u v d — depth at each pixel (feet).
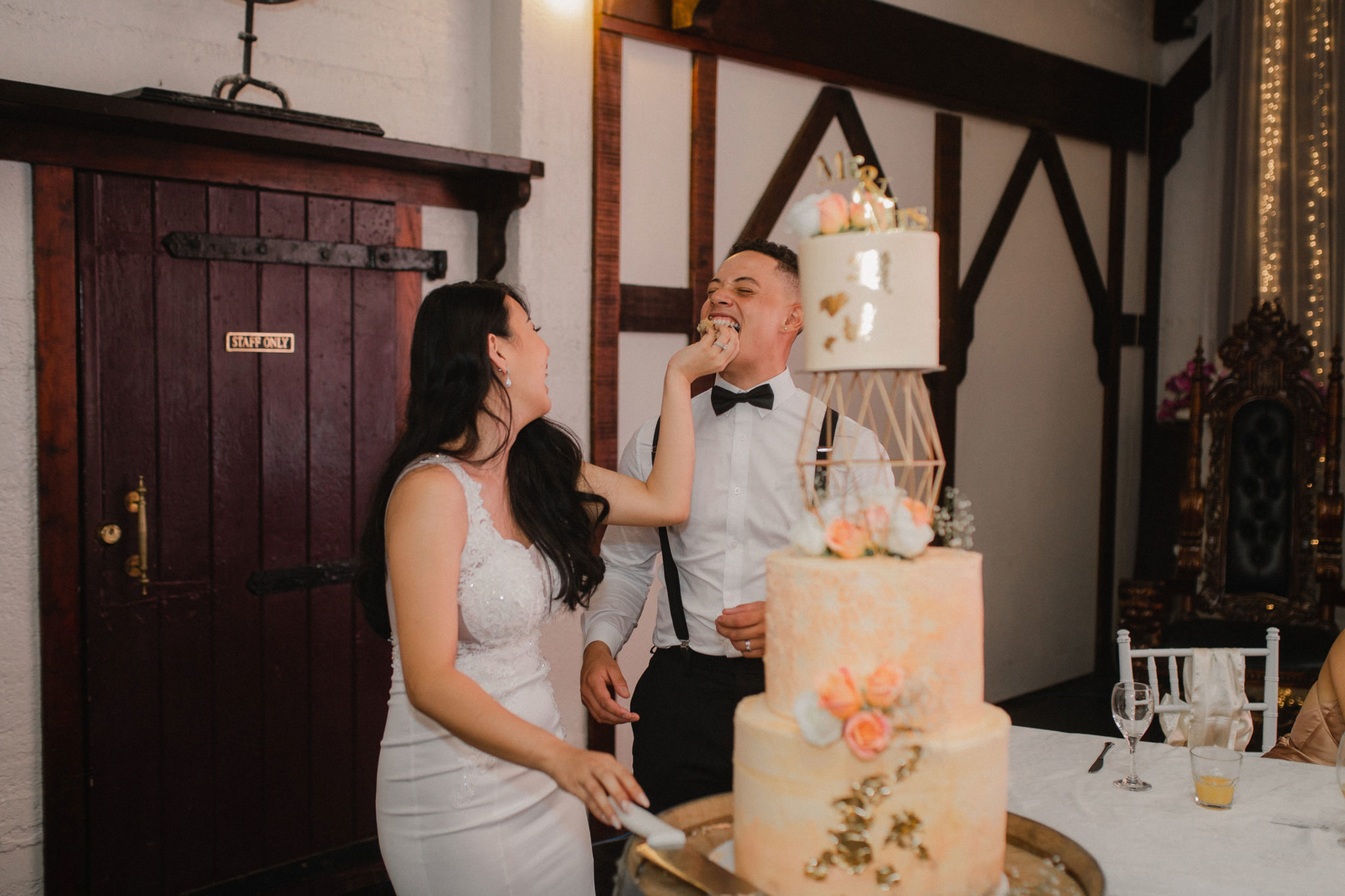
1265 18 14.56
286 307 9.45
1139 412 17.90
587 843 5.94
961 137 14.74
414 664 4.76
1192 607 13.93
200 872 9.20
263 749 9.50
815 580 3.75
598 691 6.43
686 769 6.48
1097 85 16.58
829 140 13.23
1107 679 17.25
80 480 8.50
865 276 3.81
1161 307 17.89
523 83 10.37
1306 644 12.44
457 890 5.35
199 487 9.05
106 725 8.70
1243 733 5.98
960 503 4.18
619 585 7.25
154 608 8.87
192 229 8.88
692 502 6.67
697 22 11.19
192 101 8.10
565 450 5.97
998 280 15.48
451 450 5.36
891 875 3.66
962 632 3.77
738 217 12.42
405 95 10.33
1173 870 4.58
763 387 6.63
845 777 3.64
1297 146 14.40
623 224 11.35
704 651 6.63
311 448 9.68
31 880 8.50
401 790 5.44
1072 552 16.99
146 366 8.72
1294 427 13.34
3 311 8.15
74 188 8.30
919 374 4.11
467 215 10.71
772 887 3.81
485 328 5.44
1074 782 5.69
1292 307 14.49
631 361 11.55
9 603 8.32
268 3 8.64
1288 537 13.33
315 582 9.71
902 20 13.74
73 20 8.48
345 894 9.93
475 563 5.29
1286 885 4.43
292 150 9.07
